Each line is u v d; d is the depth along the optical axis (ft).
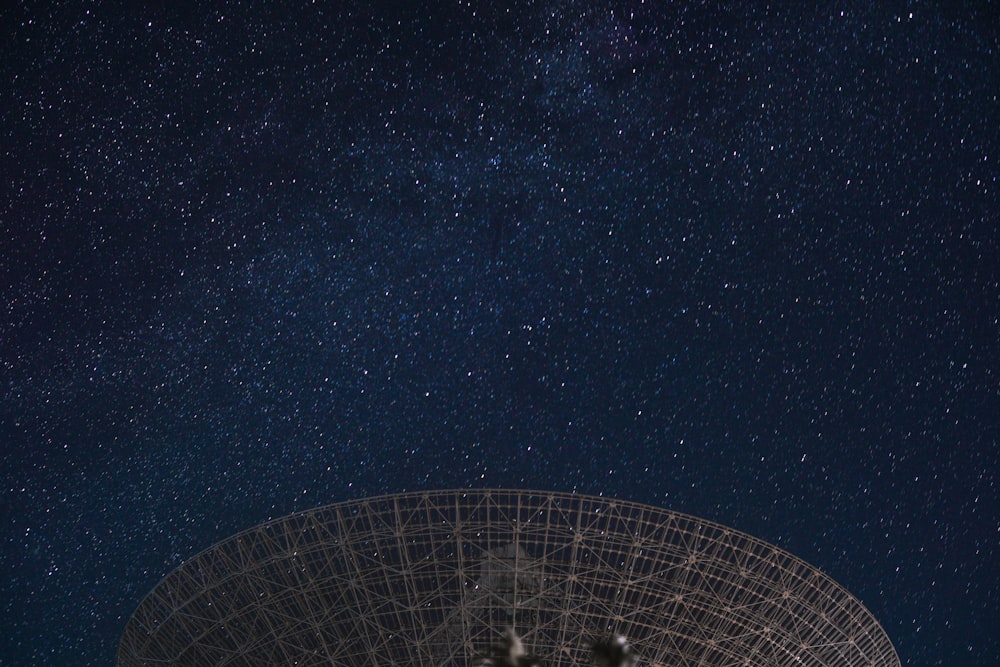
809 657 116.98
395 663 115.44
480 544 118.42
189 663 113.50
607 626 116.67
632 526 119.14
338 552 119.03
